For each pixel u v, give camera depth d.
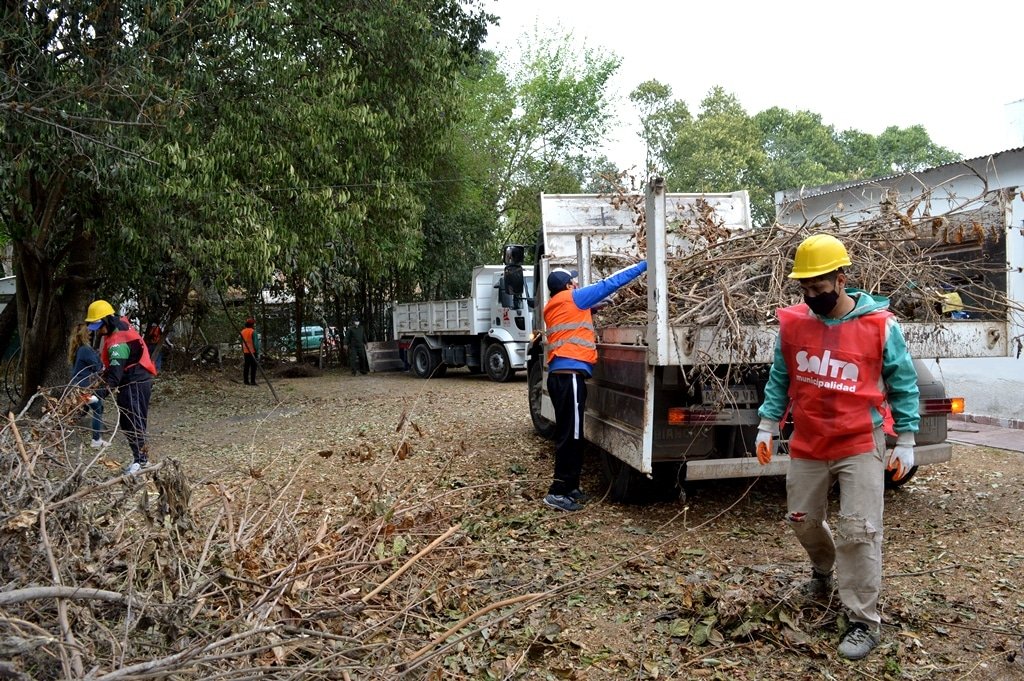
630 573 4.68
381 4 12.22
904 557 4.87
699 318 5.04
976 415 9.77
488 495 6.50
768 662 3.57
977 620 3.91
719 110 39.56
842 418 3.60
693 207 8.08
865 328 3.58
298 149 11.41
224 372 20.92
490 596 4.35
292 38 11.45
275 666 2.91
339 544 4.18
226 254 10.61
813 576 4.08
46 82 8.30
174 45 9.39
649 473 5.27
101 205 10.53
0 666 2.28
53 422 4.26
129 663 2.73
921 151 51.31
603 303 6.66
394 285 24.97
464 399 13.23
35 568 3.05
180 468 3.86
